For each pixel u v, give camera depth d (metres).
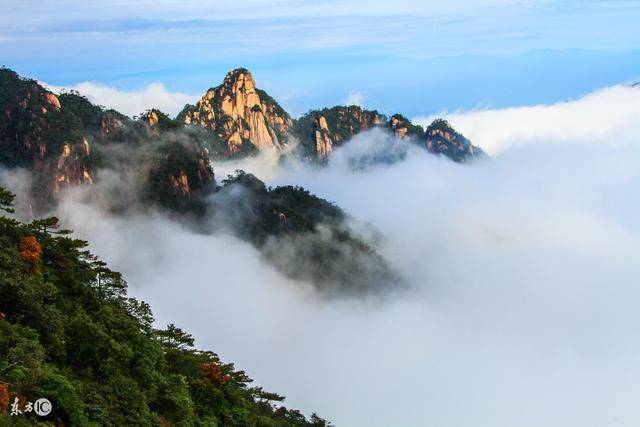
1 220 53.34
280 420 76.19
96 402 42.41
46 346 44.00
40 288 47.91
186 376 60.78
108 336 48.75
